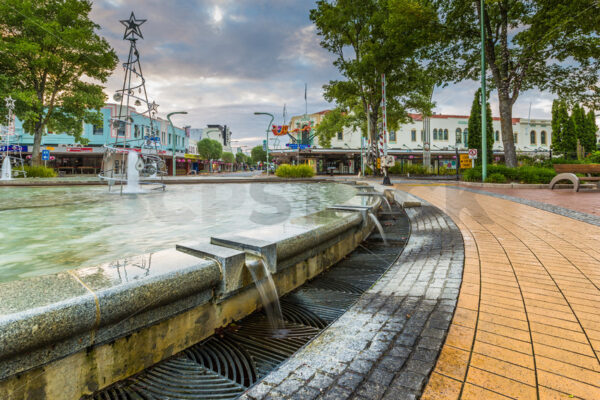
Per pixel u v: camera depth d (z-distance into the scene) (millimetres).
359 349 1580
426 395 1224
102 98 22500
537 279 2562
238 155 98938
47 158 26234
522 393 1232
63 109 21453
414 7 15805
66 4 19359
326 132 34125
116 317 1345
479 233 4398
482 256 3262
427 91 25766
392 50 20766
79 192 10578
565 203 7363
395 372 1377
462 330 1747
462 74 18438
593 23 12891
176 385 1418
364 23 23391
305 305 2326
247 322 2031
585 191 10453
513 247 3602
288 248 2361
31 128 20609
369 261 3424
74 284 1372
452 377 1336
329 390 1266
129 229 3896
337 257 3404
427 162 32969
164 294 1517
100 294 1295
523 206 7137
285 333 1914
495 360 1455
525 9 15266
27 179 16547
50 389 1203
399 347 1586
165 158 42094
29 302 1178
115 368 1409
